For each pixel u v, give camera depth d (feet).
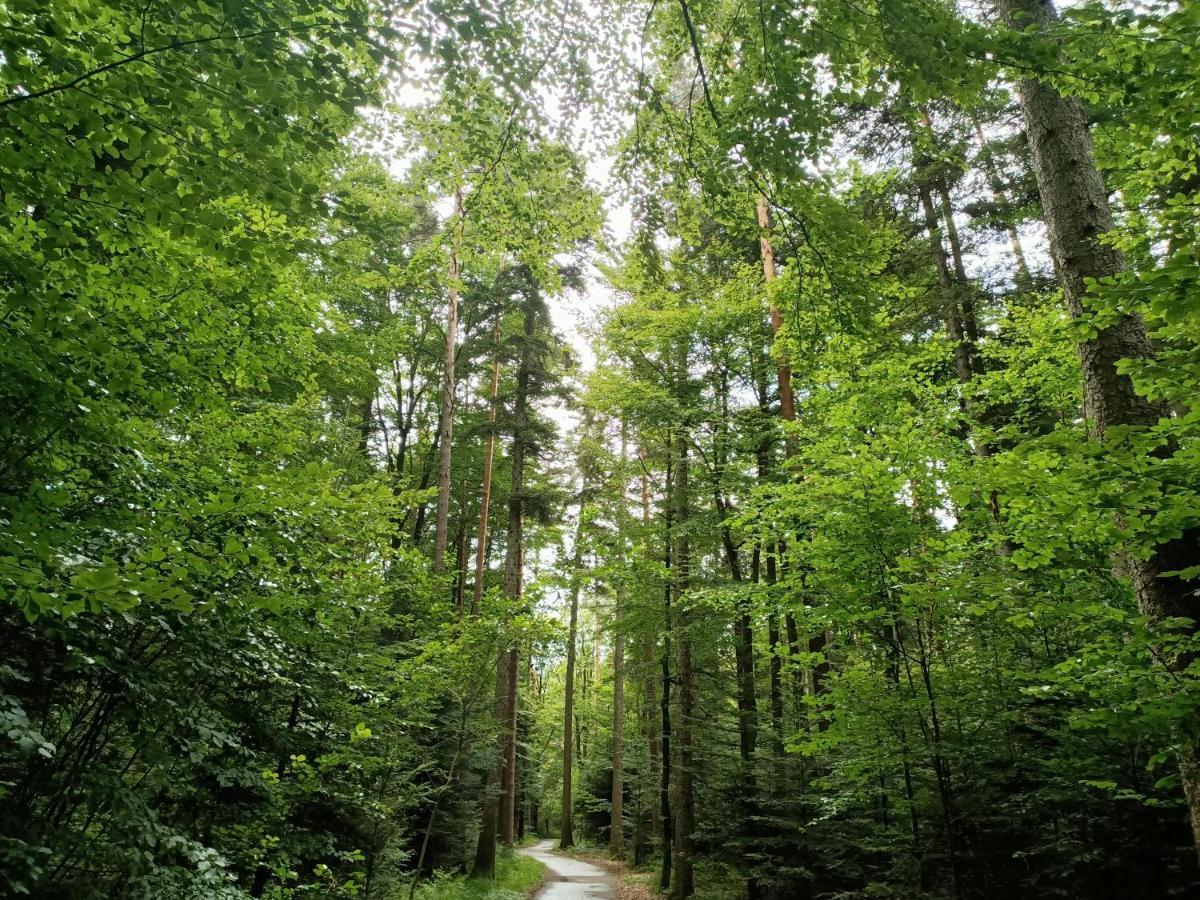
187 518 11.88
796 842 30.48
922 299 36.22
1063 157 16.49
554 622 33.50
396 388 65.51
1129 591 17.19
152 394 11.07
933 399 27.37
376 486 21.38
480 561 57.98
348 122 12.92
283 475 12.13
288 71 9.27
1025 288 35.55
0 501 9.46
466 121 16.96
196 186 8.76
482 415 65.31
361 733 20.20
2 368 9.30
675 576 40.34
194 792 17.06
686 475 45.14
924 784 23.04
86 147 8.50
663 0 16.30
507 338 60.44
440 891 38.52
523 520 68.28
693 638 40.37
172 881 13.35
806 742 25.41
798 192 15.53
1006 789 21.65
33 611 9.15
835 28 12.77
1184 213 12.07
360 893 25.18
